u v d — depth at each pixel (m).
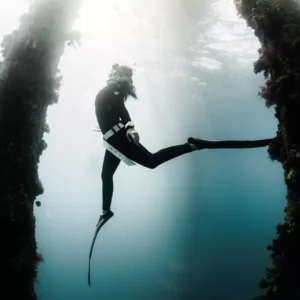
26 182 4.99
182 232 52.59
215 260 39.78
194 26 18.86
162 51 22.75
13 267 4.71
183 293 34.91
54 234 38.47
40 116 5.25
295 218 4.24
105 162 3.32
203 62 24.83
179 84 32.69
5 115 4.88
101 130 3.24
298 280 4.28
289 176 4.23
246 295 31.81
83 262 37.12
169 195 52.69
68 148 43.31
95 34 20.91
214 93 36.88
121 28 19.52
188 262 39.47
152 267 39.59
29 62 5.04
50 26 5.22
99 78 34.00
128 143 3.12
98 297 36.91
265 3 4.50
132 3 16.80
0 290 4.69
